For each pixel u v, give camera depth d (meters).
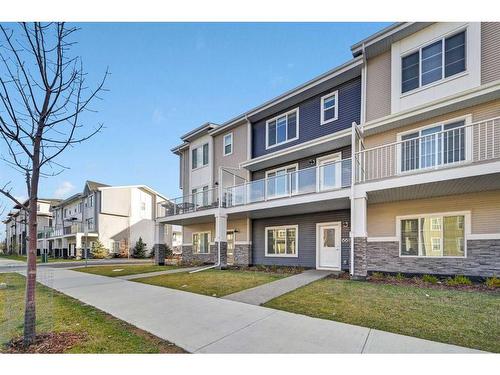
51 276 12.47
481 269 9.17
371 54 12.11
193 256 20.78
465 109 9.71
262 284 9.50
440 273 9.92
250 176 17.48
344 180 11.19
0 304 7.74
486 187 9.04
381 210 11.52
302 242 14.70
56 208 46.72
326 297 7.33
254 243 16.95
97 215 34.81
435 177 8.55
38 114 4.90
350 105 13.29
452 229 9.95
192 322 5.76
